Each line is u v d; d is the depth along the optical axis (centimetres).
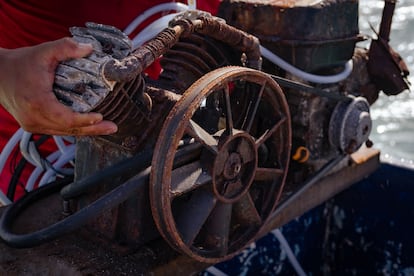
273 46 223
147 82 181
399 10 1903
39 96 136
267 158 194
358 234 297
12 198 222
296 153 230
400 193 282
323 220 304
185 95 155
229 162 170
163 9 219
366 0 2044
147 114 163
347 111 233
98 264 169
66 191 171
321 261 311
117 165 163
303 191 226
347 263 303
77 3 218
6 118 237
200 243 181
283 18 218
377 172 286
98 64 135
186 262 180
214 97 182
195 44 182
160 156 150
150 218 175
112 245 175
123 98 150
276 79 200
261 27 224
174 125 151
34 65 136
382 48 247
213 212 176
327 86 233
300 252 300
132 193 157
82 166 182
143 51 147
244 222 190
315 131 233
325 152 240
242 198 183
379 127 1093
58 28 222
